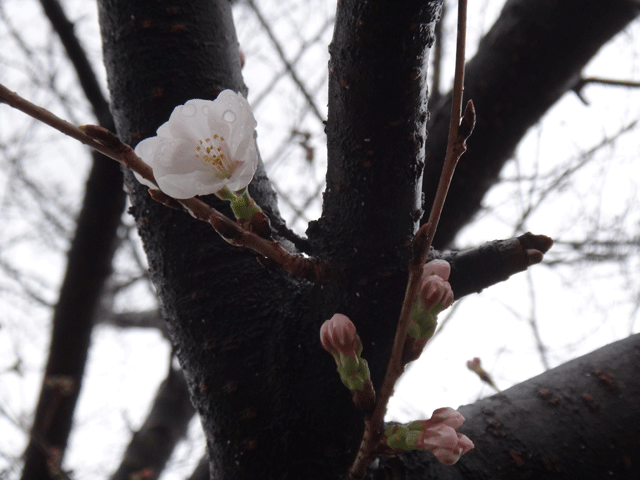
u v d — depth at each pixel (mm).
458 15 679
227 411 739
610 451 732
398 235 745
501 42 968
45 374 1550
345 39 724
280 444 732
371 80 725
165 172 689
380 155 735
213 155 695
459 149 682
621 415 739
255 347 746
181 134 696
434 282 699
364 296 743
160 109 773
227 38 797
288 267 715
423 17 715
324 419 735
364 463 699
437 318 698
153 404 2006
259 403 738
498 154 974
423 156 743
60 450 1537
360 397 699
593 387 747
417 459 729
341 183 744
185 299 756
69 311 1504
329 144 745
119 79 783
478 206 1008
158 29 782
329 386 739
